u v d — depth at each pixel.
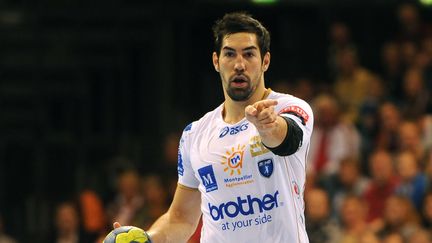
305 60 49.03
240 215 19.14
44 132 48.91
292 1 48.47
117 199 42.78
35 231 47.06
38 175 48.28
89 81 49.97
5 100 49.47
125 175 41.91
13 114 49.34
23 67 49.94
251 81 18.81
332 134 41.31
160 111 48.81
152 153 47.94
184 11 49.31
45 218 47.28
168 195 41.44
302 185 19.27
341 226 37.41
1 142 48.69
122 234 19.84
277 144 17.84
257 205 19.02
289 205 19.00
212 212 19.44
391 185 37.75
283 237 19.02
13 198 48.16
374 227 36.34
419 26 45.69
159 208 40.81
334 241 36.12
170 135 46.62
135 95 49.84
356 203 36.53
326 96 42.88
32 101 49.56
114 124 49.62
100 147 48.81
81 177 47.78
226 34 18.88
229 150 19.20
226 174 19.19
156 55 49.47
